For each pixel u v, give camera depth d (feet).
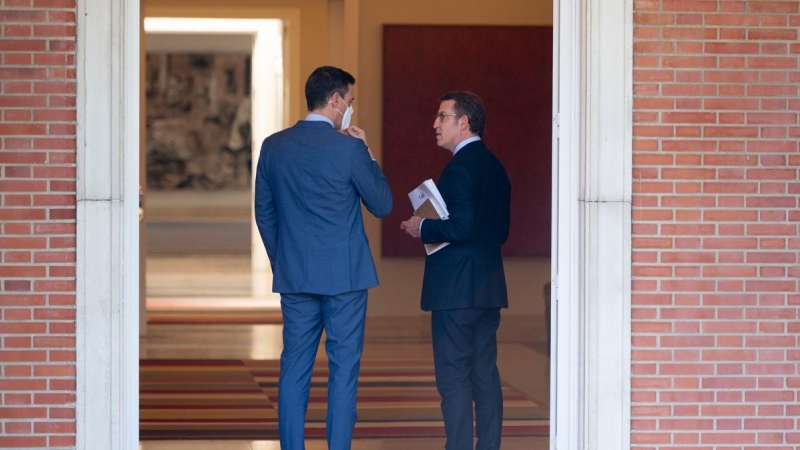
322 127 27.32
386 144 58.34
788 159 27.73
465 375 28.78
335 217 27.02
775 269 27.76
